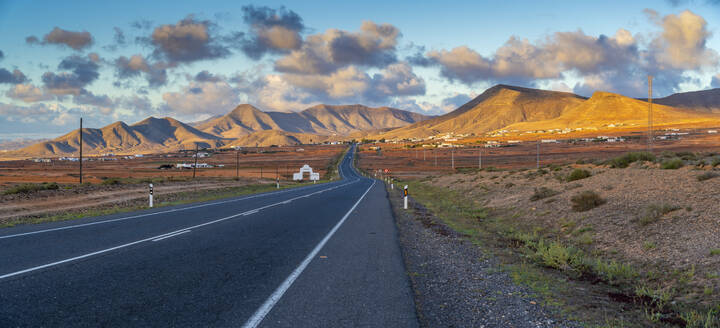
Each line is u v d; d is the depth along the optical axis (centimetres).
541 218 1334
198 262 654
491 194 2209
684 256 693
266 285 527
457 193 2738
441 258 769
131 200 2408
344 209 1738
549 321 436
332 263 673
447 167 11050
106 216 1370
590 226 1062
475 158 13350
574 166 2647
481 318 439
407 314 432
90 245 791
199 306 438
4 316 390
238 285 524
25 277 534
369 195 2839
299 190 3566
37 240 842
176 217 1334
